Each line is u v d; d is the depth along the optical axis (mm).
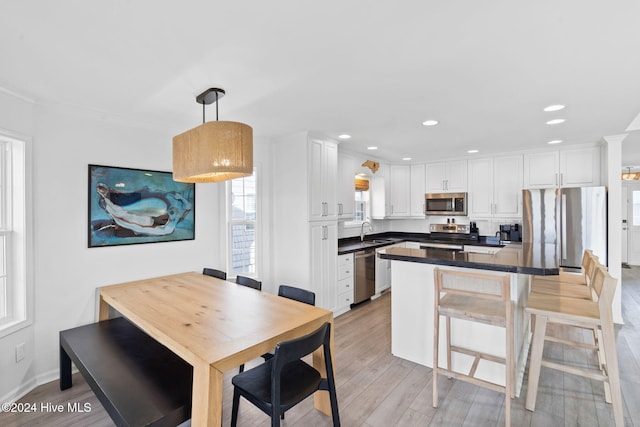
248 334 1705
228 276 3756
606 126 3320
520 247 3785
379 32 1548
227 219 3742
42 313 2508
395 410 2172
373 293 4840
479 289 2549
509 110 2779
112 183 2869
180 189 3342
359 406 2219
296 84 2184
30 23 1449
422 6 1344
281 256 3945
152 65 1889
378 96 2430
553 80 2135
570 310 2105
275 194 3996
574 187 4086
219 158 1840
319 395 2172
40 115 2473
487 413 2137
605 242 3781
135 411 1512
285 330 1759
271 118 3016
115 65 1886
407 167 5758
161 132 3217
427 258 2609
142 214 3059
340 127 3365
